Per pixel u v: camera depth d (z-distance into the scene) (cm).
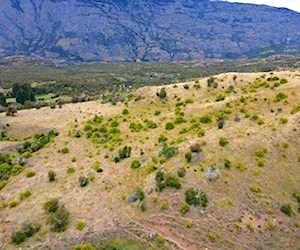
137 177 6319
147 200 5600
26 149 9231
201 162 6097
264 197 5628
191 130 7550
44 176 7262
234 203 5481
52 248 5178
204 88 9900
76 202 6041
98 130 9112
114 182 6406
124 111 10000
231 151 6381
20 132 10700
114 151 7688
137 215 5425
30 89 18300
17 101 17438
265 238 5091
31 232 5569
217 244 4950
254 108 7850
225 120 7475
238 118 7450
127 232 5188
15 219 6031
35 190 6825
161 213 5362
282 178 6009
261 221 5303
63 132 9681
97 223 5438
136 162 6731
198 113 8462
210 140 6700
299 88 8100
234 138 6719
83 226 5422
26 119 11544
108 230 5269
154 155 6862
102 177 6669
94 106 11562
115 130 8850
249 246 4966
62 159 7988
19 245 5416
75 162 7681
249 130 6944
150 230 5162
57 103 15575
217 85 9762
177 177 5819
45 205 6103
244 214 5353
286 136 6700
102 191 6228
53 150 8612
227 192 5631
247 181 5847
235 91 9231
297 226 5331
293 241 5134
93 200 6012
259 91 8631
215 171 5862
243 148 6456
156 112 9306
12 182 7469
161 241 4984
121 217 5456
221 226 5159
